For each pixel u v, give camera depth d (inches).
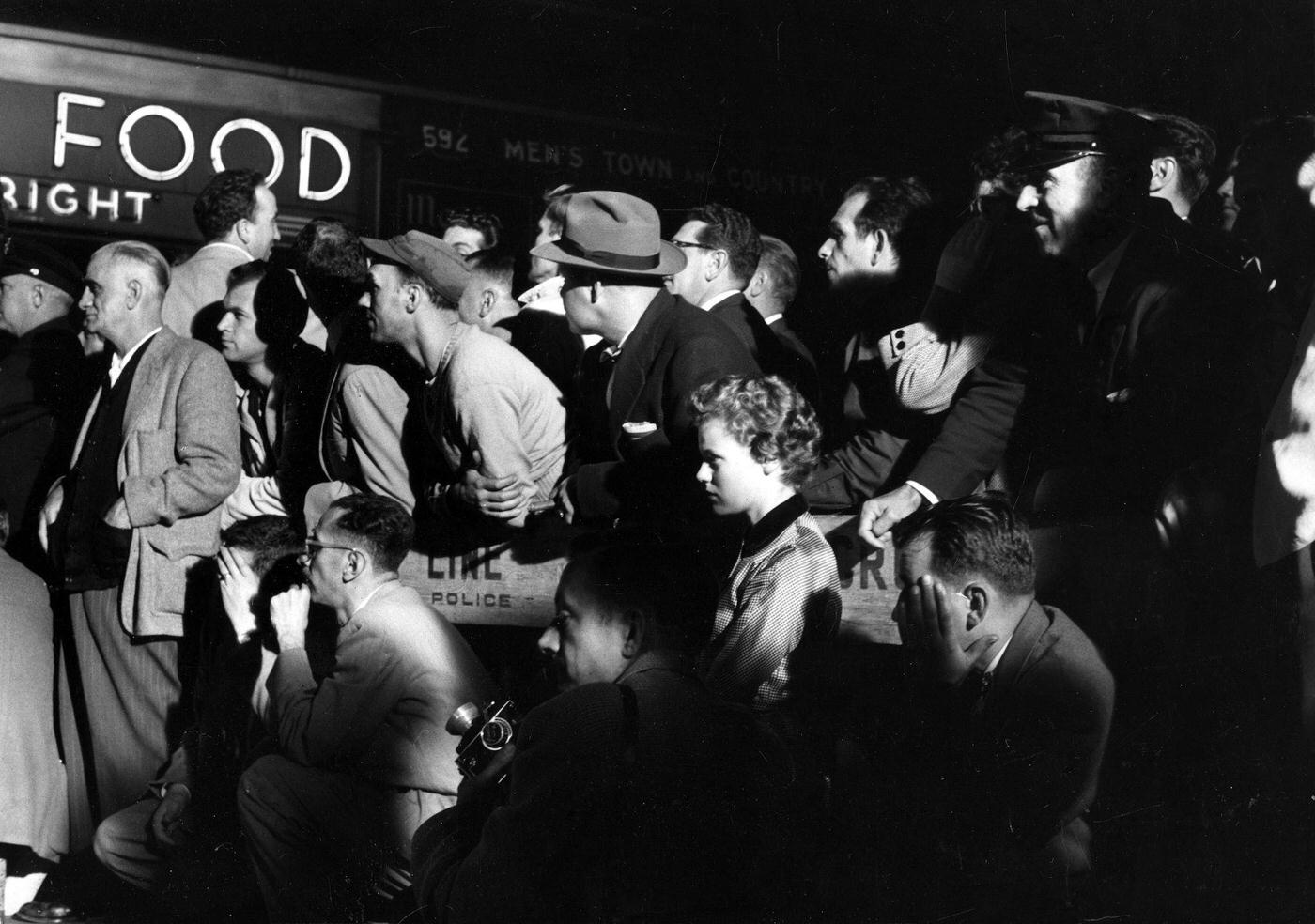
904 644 131.8
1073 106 140.0
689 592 97.4
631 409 125.9
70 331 140.9
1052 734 132.6
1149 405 139.9
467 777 107.4
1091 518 139.1
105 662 132.7
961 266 139.3
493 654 130.7
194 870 131.0
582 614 97.0
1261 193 147.9
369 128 157.2
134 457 133.1
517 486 129.5
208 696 132.9
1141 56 158.2
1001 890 129.6
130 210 152.0
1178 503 139.5
